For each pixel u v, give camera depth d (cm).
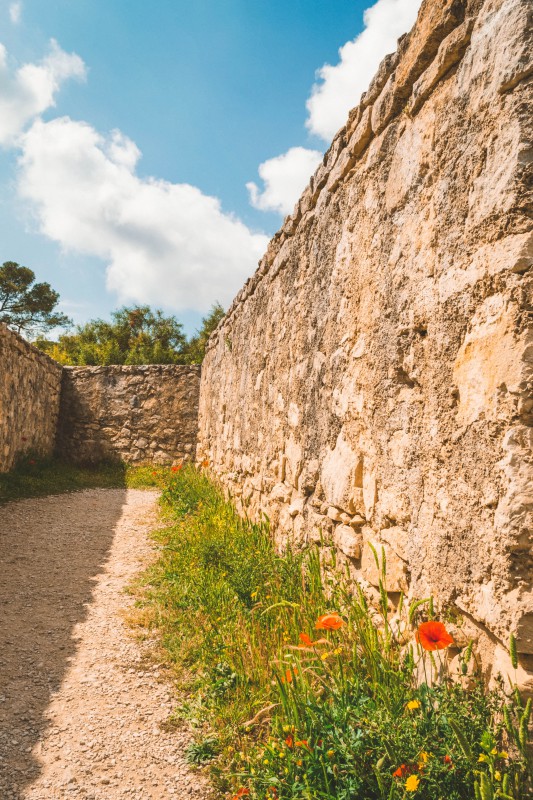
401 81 253
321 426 358
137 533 588
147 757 222
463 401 190
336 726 180
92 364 1520
